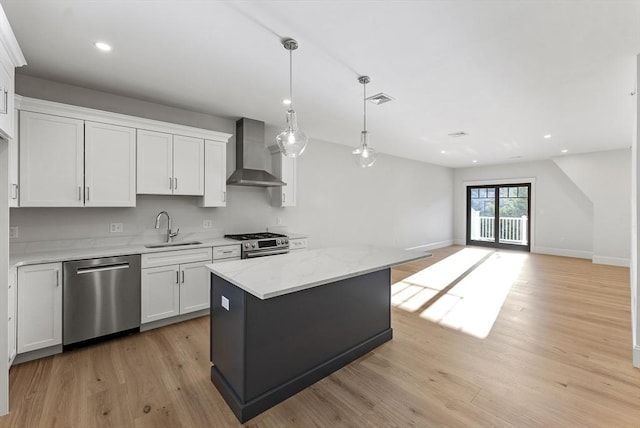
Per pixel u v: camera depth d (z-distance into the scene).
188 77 2.81
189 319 3.36
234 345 1.94
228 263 2.34
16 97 2.39
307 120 4.14
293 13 1.90
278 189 4.50
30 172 2.51
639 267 2.36
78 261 2.60
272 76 2.79
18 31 2.07
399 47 2.29
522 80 2.84
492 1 1.77
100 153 2.86
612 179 6.11
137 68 2.63
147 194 3.40
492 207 8.38
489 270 5.64
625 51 2.32
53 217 2.92
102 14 1.90
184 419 1.81
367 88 3.06
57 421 1.77
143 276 2.96
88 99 3.08
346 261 2.44
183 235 3.74
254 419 1.83
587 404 1.93
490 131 4.70
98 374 2.26
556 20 1.95
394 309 3.67
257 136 4.17
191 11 1.87
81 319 2.62
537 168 7.50
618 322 3.24
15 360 2.37
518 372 2.30
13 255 2.62
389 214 6.88
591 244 6.75
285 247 4.05
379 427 1.75
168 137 3.30
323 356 2.30
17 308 2.31
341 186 5.79
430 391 2.09
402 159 7.20
